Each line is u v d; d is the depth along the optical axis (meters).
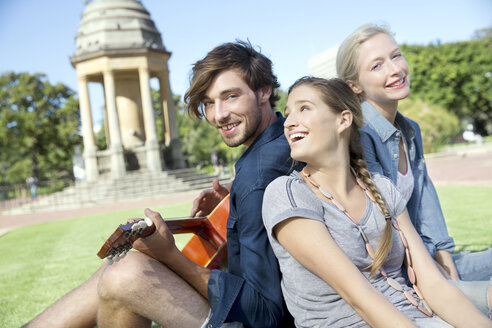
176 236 7.96
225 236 2.44
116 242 1.71
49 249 8.45
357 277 1.68
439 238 2.69
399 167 2.78
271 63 2.54
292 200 1.79
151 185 24.36
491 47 55.31
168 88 28.23
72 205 22.69
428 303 1.95
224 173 39.25
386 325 1.62
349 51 2.78
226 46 2.42
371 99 2.78
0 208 25.86
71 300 2.12
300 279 1.82
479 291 2.00
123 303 1.84
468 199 9.47
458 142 49.25
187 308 1.87
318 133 1.85
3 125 49.47
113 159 25.44
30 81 50.75
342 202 1.91
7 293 5.08
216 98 2.40
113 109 25.39
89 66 25.64
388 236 1.85
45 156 54.12
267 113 2.55
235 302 1.85
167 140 28.69
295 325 1.93
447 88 52.53
